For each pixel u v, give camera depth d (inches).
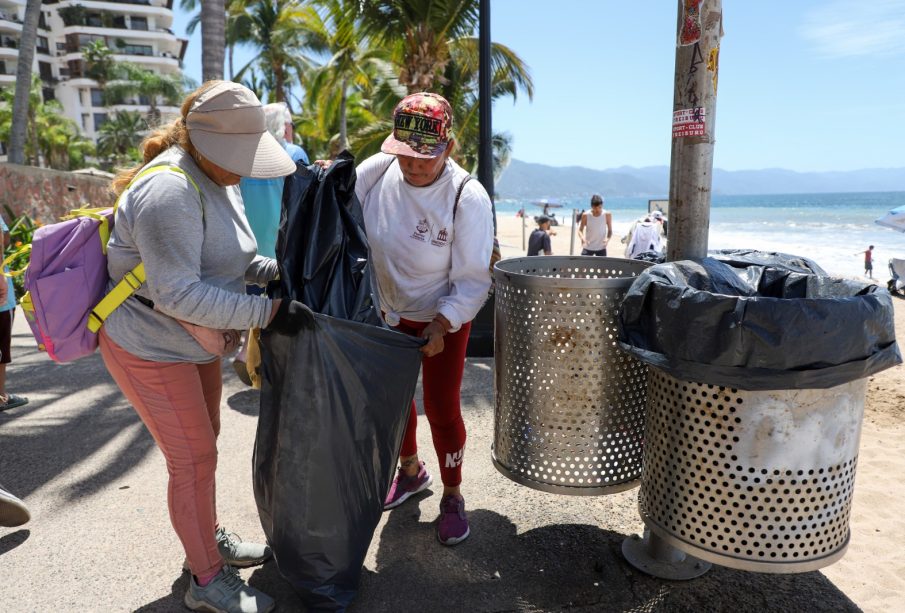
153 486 123.9
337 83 786.2
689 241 97.0
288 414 81.0
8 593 91.7
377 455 87.2
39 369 201.8
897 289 508.1
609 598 91.3
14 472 129.5
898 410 168.7
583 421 92.4
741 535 77.9
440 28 438.6
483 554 102.0
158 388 80.0
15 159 511.8
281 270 82.8
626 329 81.5
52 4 3230.8
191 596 87.9
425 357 100.1
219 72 316.8
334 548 85.0
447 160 95.1
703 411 77.1
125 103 3019.2
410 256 96.3
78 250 77.3
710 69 91.5
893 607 89.4
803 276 84.7
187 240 72.5
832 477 76.2
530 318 91.0
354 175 88.5
